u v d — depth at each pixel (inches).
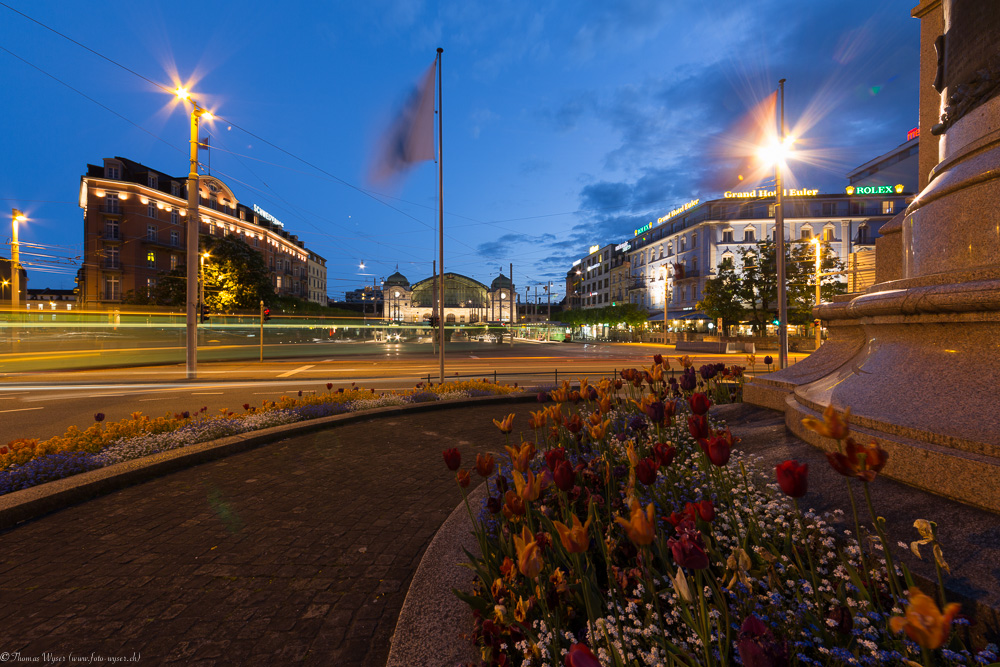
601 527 81.1
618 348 1833.2
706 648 50.2
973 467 83.2
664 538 80.1
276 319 2074.3
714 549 72.4
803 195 1927.9
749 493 96.3
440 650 79.0
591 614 58.4
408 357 1214.3
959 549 70.9
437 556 112.1
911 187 1876.2
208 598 108.9
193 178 605.3
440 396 405.4
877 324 144.3
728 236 1978.3
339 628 98.0
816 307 199.3
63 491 164.2
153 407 414.9
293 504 167.5
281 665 87.1
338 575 119.3
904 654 53.9
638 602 65.0
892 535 78.6
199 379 642.8
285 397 343.0
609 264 3147.1
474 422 314.7
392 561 126.5
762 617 60.0
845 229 1873.8
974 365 108.3
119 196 2005.4
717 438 64.2
